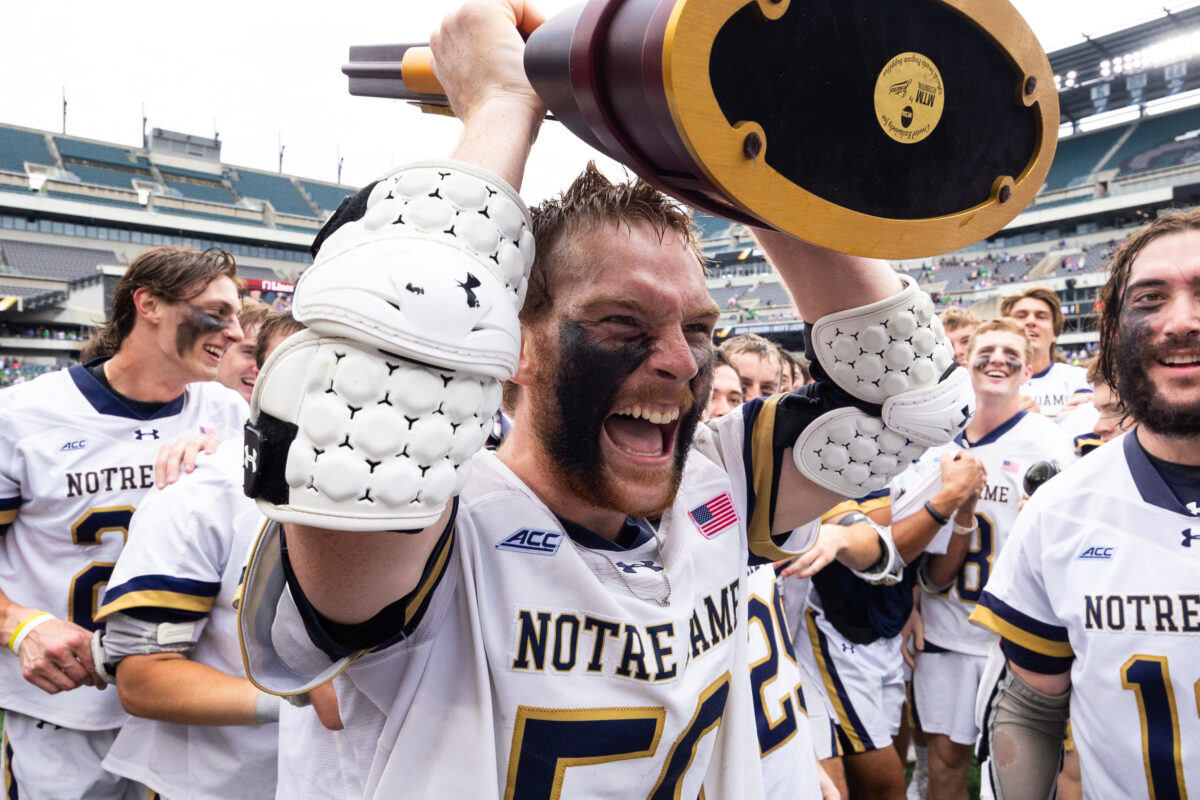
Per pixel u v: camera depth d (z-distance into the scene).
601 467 0.95
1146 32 26.47
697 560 1.15
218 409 2.80
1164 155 26.98
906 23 0.76
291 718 1.30
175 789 1.95
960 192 0.81
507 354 0.75
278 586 0.86
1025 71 0.83
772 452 1.26
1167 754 1.45
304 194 39.00
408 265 0.70
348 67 1.20
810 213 0.70
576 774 0.98
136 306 2.54
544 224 0.99
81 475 2.48
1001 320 3.74
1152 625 1.47
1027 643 1.68
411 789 0.95
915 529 2.90
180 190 35.62
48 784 2.36
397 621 0.85
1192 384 1.42
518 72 0.84
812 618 2.88
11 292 28.83
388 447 0.69
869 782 2.84
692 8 0.62
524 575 0.98
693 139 0.64
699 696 1.09
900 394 1.14
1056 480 1.68
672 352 0.93
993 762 1.75
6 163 32.62
